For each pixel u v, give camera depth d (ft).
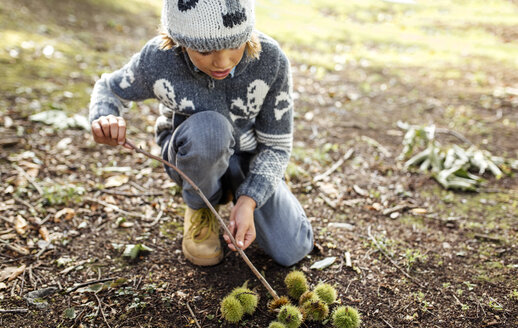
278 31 25.49
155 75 6.21
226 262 7.52
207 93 6.30
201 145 6.11
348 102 15.78
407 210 9.40
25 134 11.29
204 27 4.98
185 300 6.67
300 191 9.95
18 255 7.45
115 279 7.01
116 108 6.58
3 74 14.53
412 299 6.81
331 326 6.26
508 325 6.35
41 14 21.24
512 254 7.93
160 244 7.94
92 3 24.53
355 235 8.41
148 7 27.14
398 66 20.81
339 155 11.83
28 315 6.30
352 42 25.32
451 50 24.32
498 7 38.91
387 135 13.16
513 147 12.47
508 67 20.86
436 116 14.67
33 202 8.82
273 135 6.73
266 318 6.40
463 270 7.50
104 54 18.19
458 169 10.73
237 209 6.37
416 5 38.40
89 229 8.23
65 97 13.64
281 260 7.29
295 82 17.54
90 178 9.91
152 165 10.63
